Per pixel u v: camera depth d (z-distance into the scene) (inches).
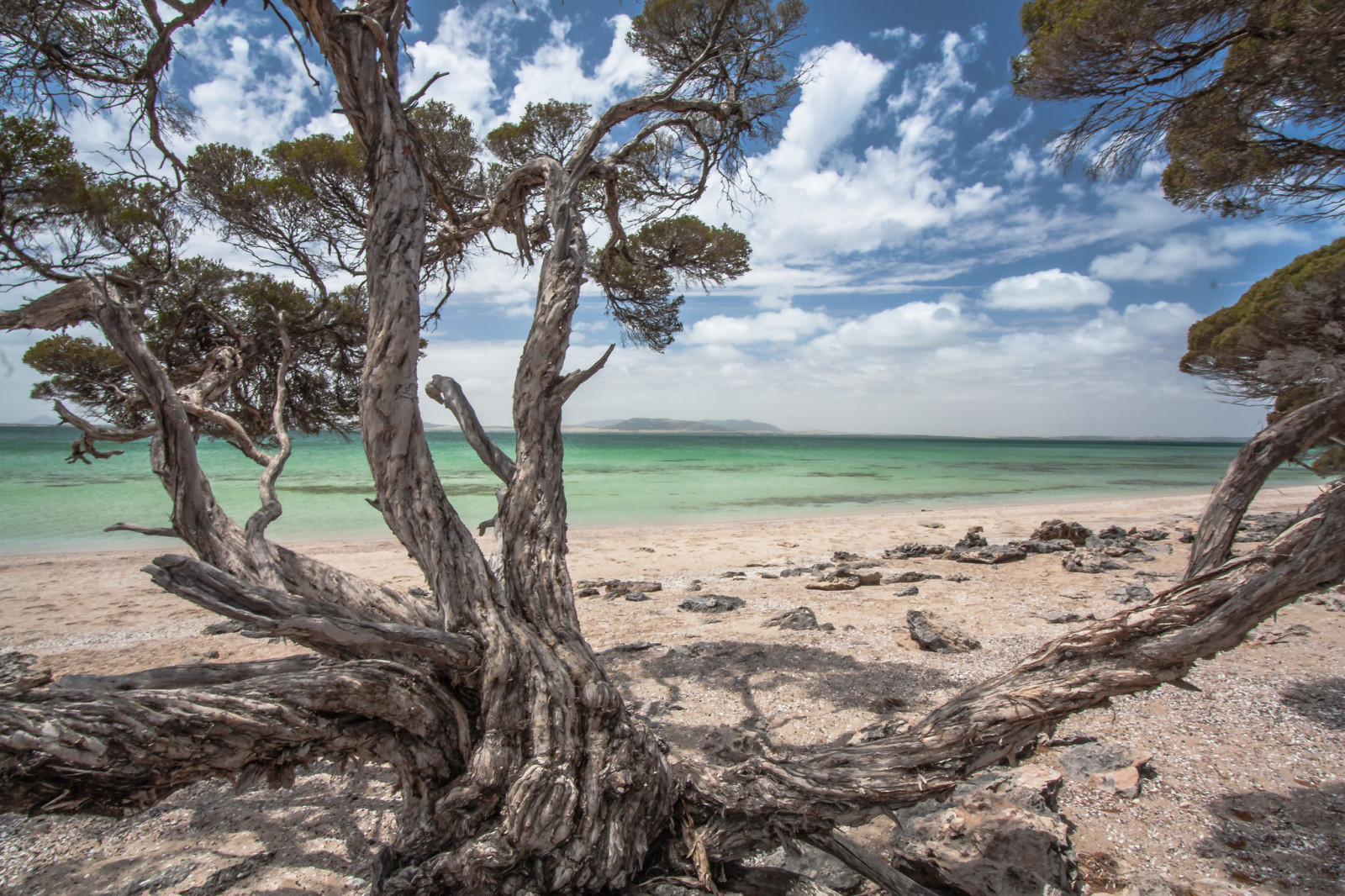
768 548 627.2
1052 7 259.6
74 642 333.7
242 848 155.5
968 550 565.9
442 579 131.3
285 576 134.0
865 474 1636.3
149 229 249.6
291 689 102.3
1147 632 113.9
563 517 152.2
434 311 276.5
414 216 134.0
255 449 161.8
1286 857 140.6
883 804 120.4
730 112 230.4
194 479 129.4
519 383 157.2
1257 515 698.8
